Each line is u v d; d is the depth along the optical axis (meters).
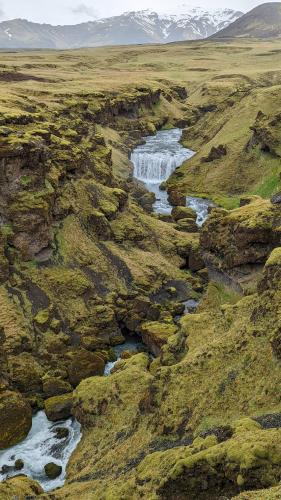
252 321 34.41
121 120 126.12
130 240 64.56
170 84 175.75
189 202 91.25
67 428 39.19
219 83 162.25
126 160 102.12
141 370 40.22
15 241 52.50
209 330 39.22
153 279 59.16
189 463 23.06
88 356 45.66
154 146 119.50
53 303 50.59
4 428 37.53
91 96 116.25
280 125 93.31
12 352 44.75
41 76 147.00
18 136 55.59
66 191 62.88
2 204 52.62
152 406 33.38
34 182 55.12
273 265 35.16
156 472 25.61
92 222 62.31
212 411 29.88
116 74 183.12
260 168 92.81
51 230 57.06
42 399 42.47
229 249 50.84
